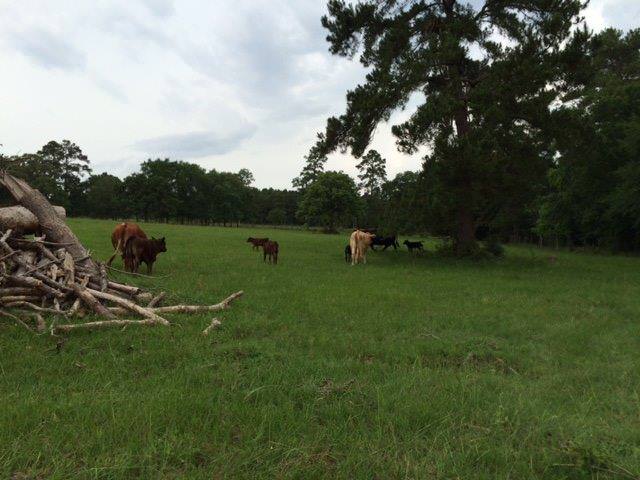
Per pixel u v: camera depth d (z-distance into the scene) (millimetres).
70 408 3660
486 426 3688
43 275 7281
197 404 3756
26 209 8820
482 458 3115
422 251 26688
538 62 17125
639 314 8672
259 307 8266
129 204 92938
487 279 13719
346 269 16094
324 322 7348
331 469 2963
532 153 18578
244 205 104750
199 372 4656
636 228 32500
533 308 8984
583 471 2959
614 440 3424
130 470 2848
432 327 7176
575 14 17984
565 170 34094
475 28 18547
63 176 93812
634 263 22906
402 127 18203
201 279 11602
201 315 7340
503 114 16953
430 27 20094
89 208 100562
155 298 7914
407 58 18906
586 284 12891
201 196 96562
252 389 4281
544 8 18188
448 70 19047
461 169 16828
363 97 19641
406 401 4031
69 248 8805
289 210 123438
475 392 4320
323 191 70562
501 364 5508
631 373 5090
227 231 53031
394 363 5328
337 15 20438
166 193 88562
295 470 2846
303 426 3492
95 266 8727
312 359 5359
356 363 5191
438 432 3482
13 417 3455
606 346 6312
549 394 4449
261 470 2889
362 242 19094
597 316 8367
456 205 18828
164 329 6344
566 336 6742
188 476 2789
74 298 7289
